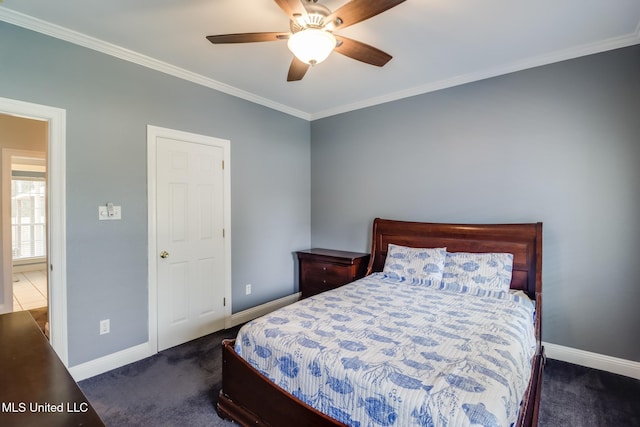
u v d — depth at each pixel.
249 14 2.05
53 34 2.20
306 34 1.68
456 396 1.20
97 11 2.02
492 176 2.97
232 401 1.90
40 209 6.80
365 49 1.93
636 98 2.36
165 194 2.85
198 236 3.11
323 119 4.22
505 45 2.47
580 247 2.58
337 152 4.09
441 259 2.91
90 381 2.35
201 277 3.15
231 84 3.25
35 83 2.14
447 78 3.12
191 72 2.95
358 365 1.44
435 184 3.30
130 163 2.61
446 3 1.94
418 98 3.39
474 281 2.64
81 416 0.77
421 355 1.51
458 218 3.17
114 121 2.51
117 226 2.54
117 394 2.20
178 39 2.37
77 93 2.33
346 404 1.40
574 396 2.17
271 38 1.83
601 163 2.49
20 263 6.29
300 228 4.25
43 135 3.88
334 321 1.94
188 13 2.04
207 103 3.15
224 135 3.31
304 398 1.55
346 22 1.67
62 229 2.26
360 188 3.89
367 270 3.48
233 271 3.44
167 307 2.88
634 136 2.37
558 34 2.31
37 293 4.75
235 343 1.93
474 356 1.49
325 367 1.49
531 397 1.67
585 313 2.57
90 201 2.40
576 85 2.57
